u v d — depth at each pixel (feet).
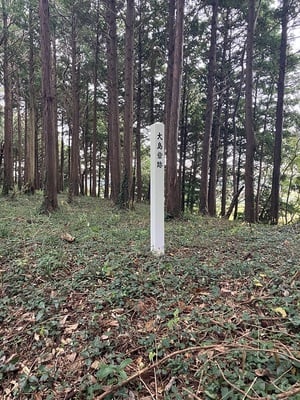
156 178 17.35
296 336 8.88
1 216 31.09
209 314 10.57
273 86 67.15
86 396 7.98
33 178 65.82
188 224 29.55
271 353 8.23
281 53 44.39
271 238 21.94
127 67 39.42
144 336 9.93
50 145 34.73
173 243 20.40
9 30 52.29
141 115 75.72
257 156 71.92
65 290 13.24
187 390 7.60
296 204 71.61
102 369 8.30
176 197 32.63
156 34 59.41
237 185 76.23
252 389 7.22
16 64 59.62
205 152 45.39
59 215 32.60
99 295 12.42
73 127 60.03
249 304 11.14
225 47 57.26
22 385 8.56
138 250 17.83
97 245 19.54
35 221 28.66
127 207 39.96
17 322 11.48
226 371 7.86
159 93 72.54
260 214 69.87
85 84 74.49
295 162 67.31
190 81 67.26
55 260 16.28
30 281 14.49
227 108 68.54
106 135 90.07
